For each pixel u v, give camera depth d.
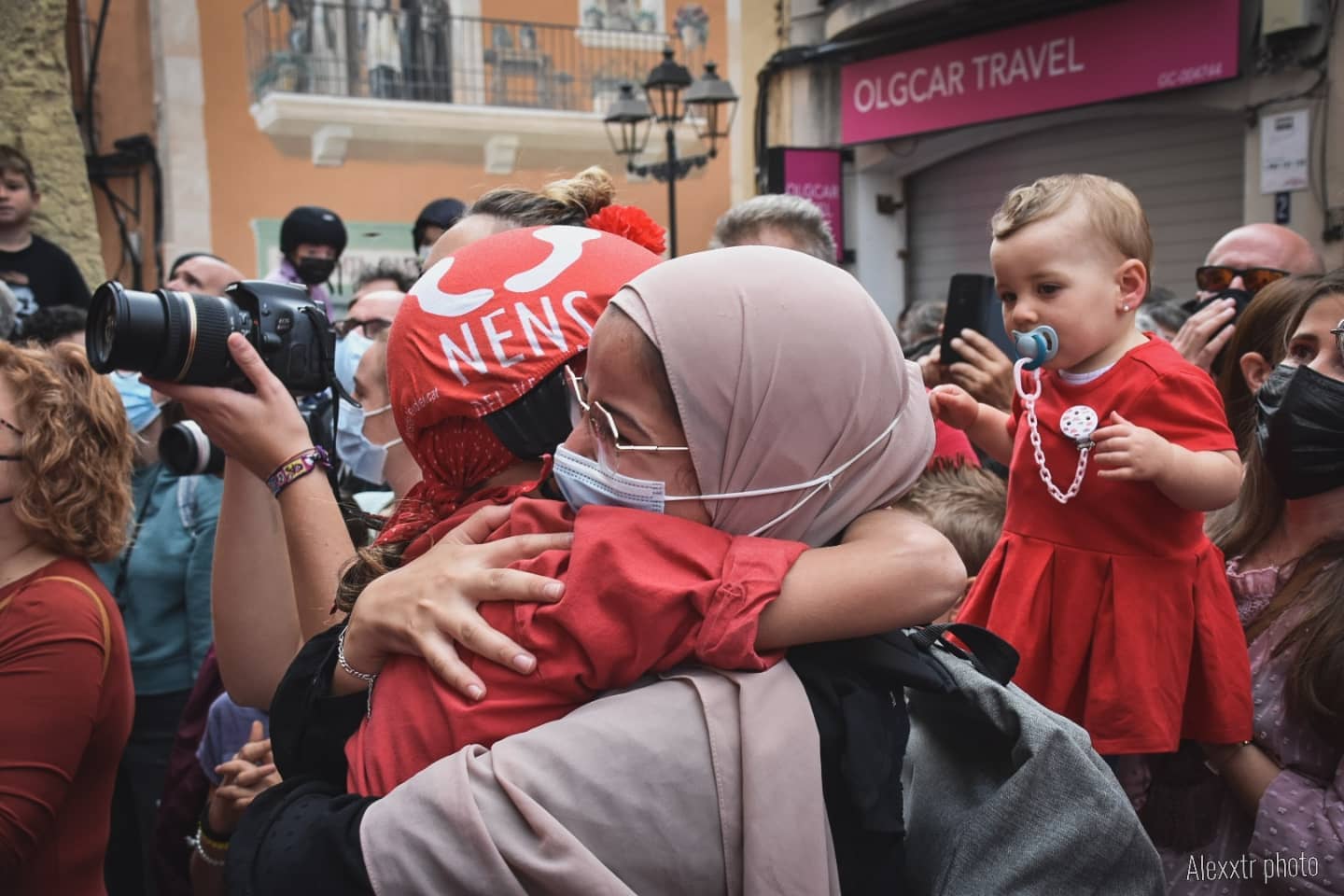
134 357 1.28
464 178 13.01
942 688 1.03
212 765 2.14
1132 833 1.00
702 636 0.94
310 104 12.02
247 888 0.97
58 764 1.68
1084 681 1.94
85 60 12.31
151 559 3.07
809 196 10.12
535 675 0.97
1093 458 1.94
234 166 12.18
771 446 0.97
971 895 1.02
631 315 0.99
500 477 1.21
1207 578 1.87
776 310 0.97
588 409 1.04
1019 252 2.03
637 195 12.84
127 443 1.92
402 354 1.22
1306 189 7.01
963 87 9.02
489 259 1.22
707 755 0.93
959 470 2.43
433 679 1.02
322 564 1.33
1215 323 2.79
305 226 5.49
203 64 12.02
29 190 5.37
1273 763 1.68
